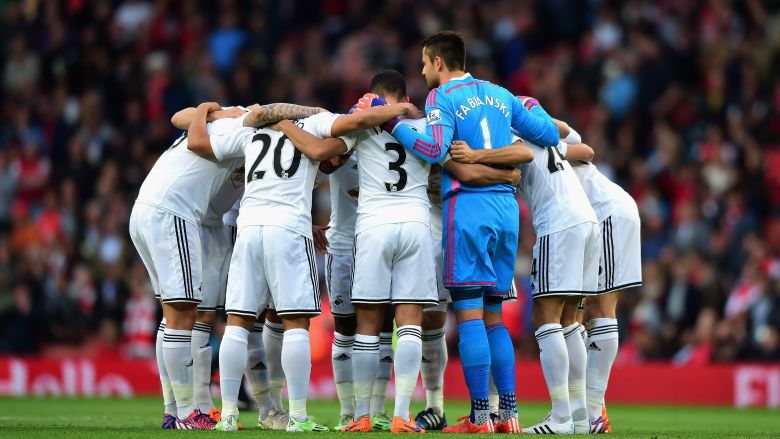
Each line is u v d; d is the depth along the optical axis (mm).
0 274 55438
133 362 51375
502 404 26500
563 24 70562
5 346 54219
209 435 24078
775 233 56562
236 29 72938
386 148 26312
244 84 67688
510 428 26156
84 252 60781
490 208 25984
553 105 65750
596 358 28234
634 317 53031
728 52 67438
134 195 62469
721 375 48938
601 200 28703
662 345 51906
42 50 75250
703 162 61625
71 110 70438
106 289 56781
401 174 26203
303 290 25703
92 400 47312
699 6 70000
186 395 27375
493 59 69125
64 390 51500
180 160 27938
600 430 27984
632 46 67750
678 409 46562
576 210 26828
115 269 57031
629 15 69812
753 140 61844
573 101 66125
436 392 29188
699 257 53781
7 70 75312
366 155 26469
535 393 49750
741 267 54375
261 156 26344
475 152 26016
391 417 31859
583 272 27062
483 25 70625
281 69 69000
